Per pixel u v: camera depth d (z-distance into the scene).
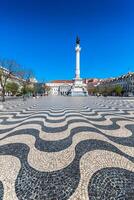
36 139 5.81
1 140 5.77
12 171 3.65
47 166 3.86
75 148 4.89
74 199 2.78
